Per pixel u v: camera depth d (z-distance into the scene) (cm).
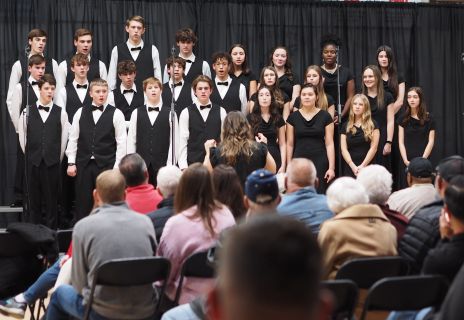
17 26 862
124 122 758
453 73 959
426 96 954
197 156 757
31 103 771
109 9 886
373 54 942
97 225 385
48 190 757
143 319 392
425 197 462
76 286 393
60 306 413
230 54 830
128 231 387
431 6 950
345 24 937
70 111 786
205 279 396
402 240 378
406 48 948
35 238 474
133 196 471
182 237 393
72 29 877
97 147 747
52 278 470
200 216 397
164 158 759
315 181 449
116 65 823
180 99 805
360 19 938
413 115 834
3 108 857
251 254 99
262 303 98
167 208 437
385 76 859
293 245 100
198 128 758
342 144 793
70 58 823
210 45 911
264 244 100
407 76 950
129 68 790
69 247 486
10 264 480
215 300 102
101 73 823
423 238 366
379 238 371
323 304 100
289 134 785
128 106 799
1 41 858
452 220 319
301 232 102
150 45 832
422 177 468
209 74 836
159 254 403
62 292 408
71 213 797
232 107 799
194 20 906
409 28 947
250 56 919
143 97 812
